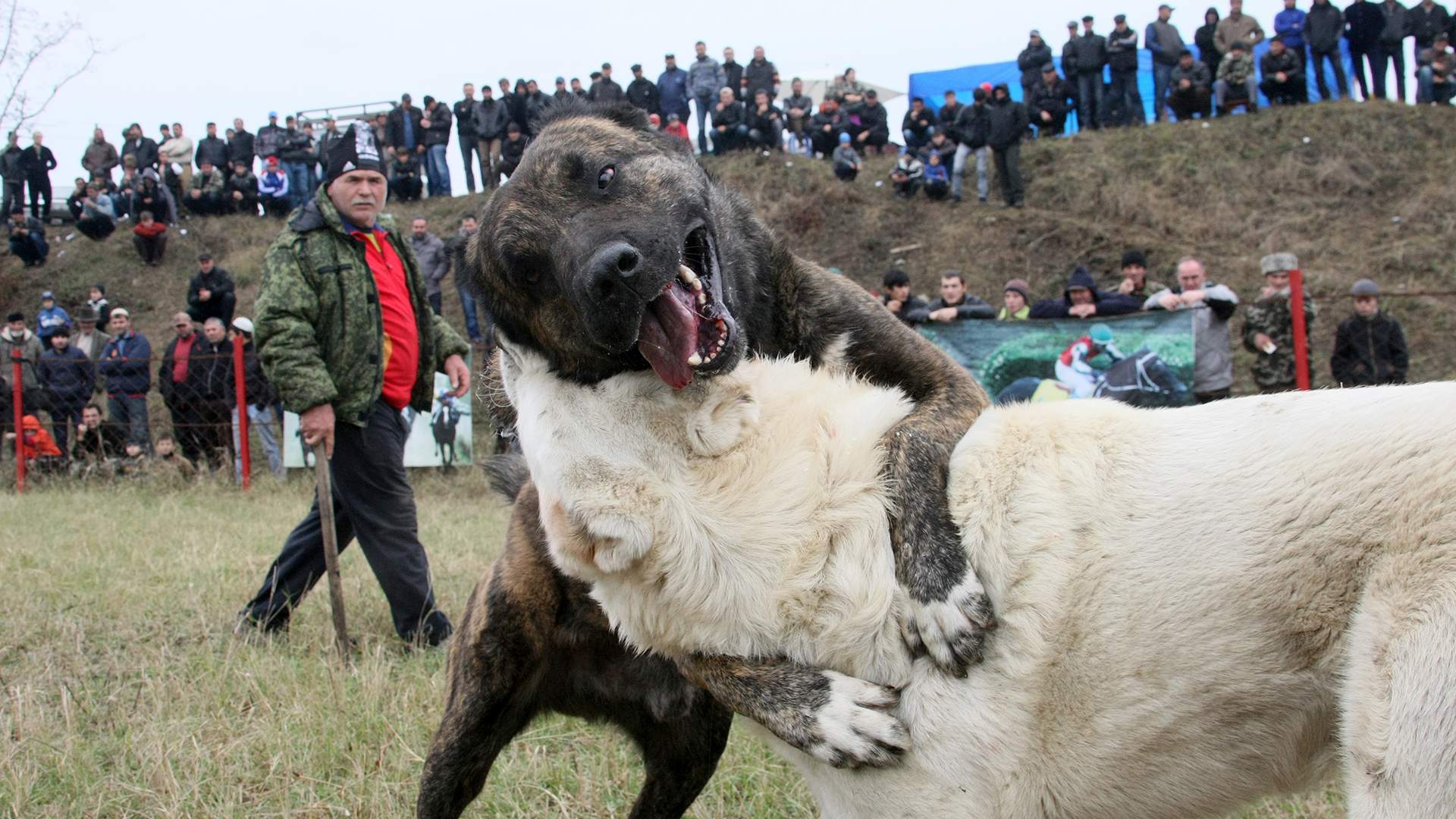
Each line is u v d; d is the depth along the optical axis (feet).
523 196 10.50
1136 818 8.50
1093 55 75.97
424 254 61.00
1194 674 7.88
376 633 19.65
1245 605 7.71
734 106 80.23
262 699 15.31
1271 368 33.78
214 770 13.35
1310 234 65.00
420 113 84.43
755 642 8.61
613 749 14.40
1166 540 7.91
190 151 90.84
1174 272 64.03
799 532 8.47
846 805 8.61
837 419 8.94
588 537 8.45
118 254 86.28
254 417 45.80
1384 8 73.61
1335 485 7.57
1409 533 7.29
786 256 12.39
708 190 11.62
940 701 8.24
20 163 85.66
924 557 8.49
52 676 16.97
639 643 9.09
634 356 9.11
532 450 8.90
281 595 19.69
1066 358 33.47
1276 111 74.54
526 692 12.48
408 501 19.24
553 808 12.99
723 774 13.52
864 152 82.28
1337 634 7.61
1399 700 7.04
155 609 21.16
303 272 18.44
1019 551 8.23
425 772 12.40
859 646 8.48
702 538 8.41
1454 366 53.36
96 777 13.17
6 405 49.52
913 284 68.33
